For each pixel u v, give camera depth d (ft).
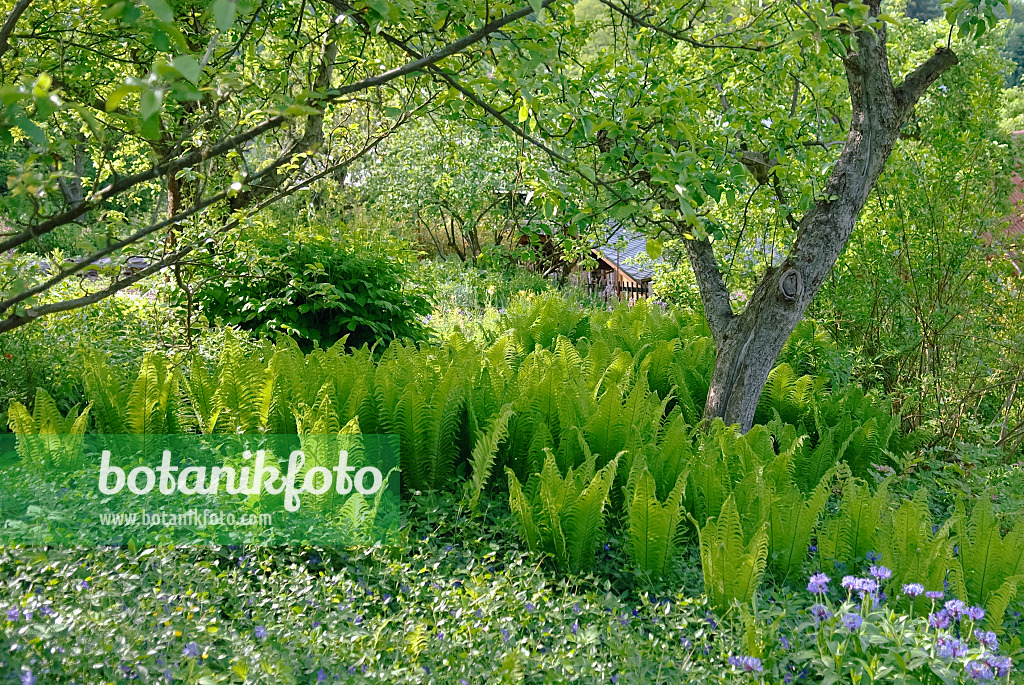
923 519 12.42
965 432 19.79
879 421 18.54
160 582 9.11
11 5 10.14
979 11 11.80
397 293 24.85
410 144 49.90
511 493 11.76
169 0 6.85
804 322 23.02
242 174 6.64
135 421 13.62
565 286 49.85
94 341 17.52
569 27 13.87
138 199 11.18
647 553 11.22
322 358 16.44
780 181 17.16
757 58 18.20
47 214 5.99
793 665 8.92
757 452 14.80
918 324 21.40
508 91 7.85
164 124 8.11
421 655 8.40
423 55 7.82
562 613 9.75
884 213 21.49
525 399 14.75
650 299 29.25
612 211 8.46
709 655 9.06
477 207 45.27
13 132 7.04
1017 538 11.30
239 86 6.64
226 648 8.05
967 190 21.12
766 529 10.41
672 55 18.06
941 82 21.03
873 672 8.00
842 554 11.73
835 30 9.21
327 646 8.21
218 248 15.75
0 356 15.71
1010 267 20.54
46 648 7.22
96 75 9.36
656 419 15.38
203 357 17.61
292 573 9.96
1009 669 8.79
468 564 10.84
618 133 9.56
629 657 8.62
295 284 20.67
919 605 10.68
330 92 6.37
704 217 9.28
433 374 15.53
